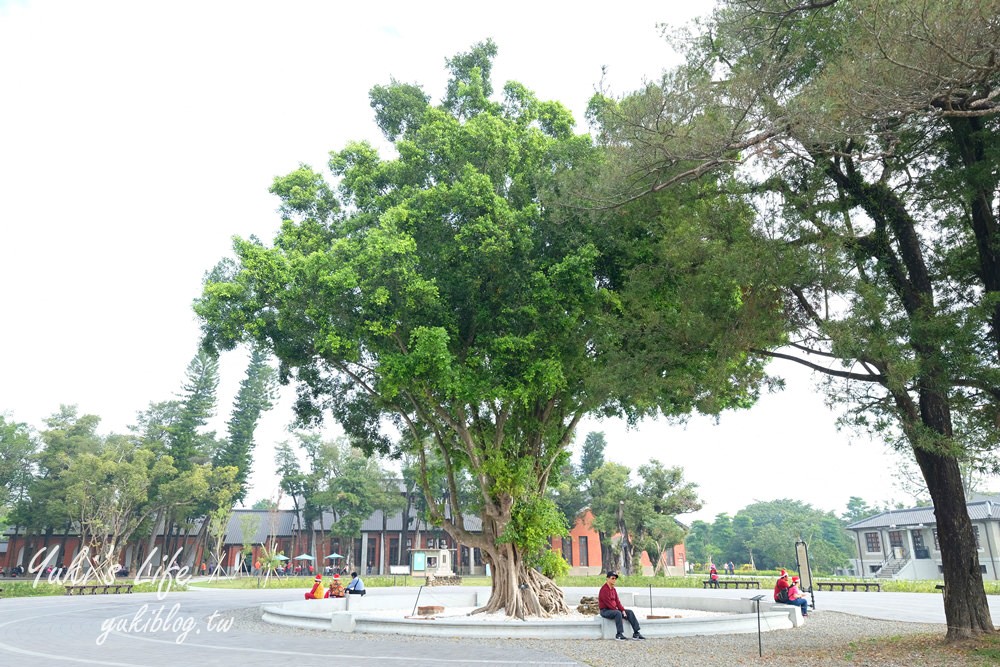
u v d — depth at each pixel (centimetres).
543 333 1744
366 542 7406
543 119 2108
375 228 1703
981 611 1333
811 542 10019
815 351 1373
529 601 2030
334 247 1697
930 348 1220
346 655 1286
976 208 1335
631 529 5981
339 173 2062
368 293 1630
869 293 1216
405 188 1836
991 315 1202
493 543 2109
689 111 1264
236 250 1773
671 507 5950
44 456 6719
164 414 7300
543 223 1772
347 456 7188
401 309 1695
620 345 1572
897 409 1310
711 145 1249
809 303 1340
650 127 1298
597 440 7706
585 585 4731
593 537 6931
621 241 1691
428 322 1755
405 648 1409
